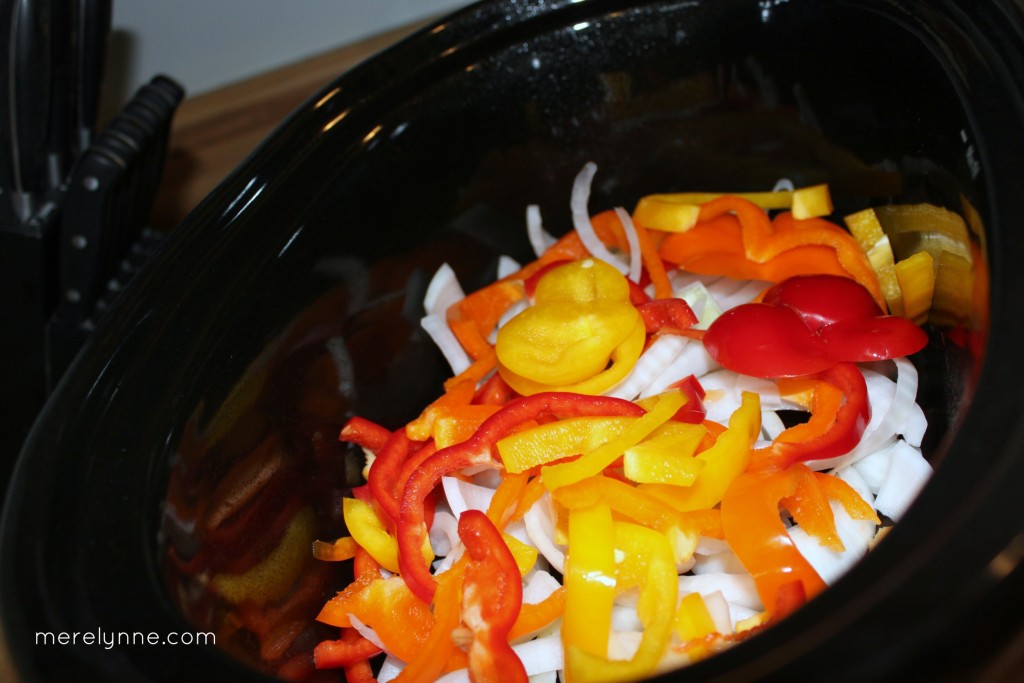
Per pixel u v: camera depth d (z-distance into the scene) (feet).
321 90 2.02
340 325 1.96
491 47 2.09
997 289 1.57
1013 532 1.39
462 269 2.15
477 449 1.83
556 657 1.78
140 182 2.41
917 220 1.93
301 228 1.90
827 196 2.10
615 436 1.80
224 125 2.77
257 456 1.81
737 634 1.66
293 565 1.85
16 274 2.29
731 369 1.90
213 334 1.76
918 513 1.42
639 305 2.02
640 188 2.23
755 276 2.07
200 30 2.84
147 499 1.61
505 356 1.94
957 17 1.86
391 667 1.83
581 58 2.10
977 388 1.50
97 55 2.31
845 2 1.98
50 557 1.53
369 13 2.89
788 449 1.80
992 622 1.36
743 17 2.05
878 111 2.00
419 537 1.80
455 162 2.09
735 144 2.16
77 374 1.70
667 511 1.75
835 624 1.37
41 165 2.26
